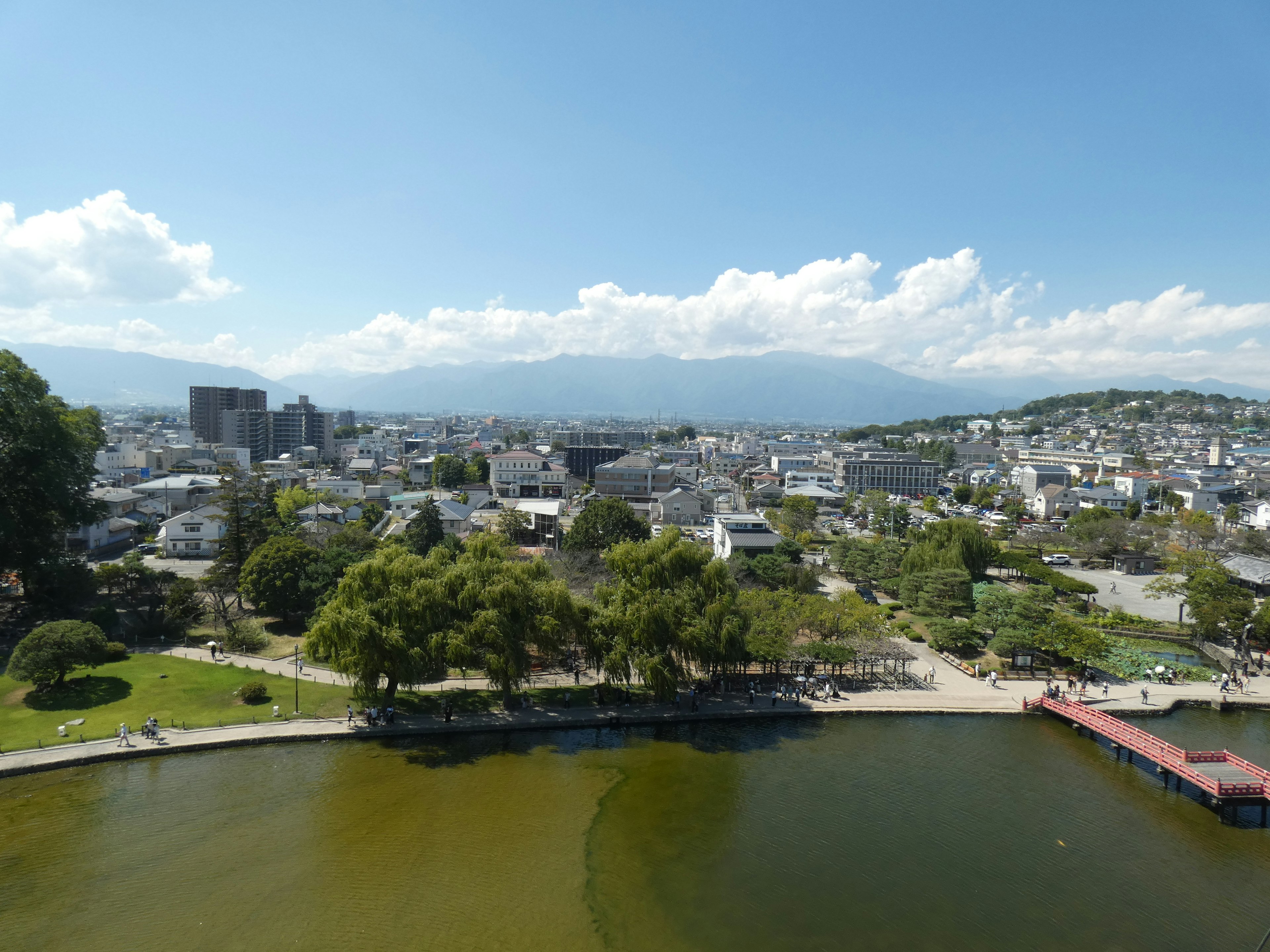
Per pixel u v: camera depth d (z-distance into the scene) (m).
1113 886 37.00
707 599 57.78
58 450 71.31
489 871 36.78
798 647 62.97
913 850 39.69
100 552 110.38
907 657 62.91
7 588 76.81
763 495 182.00
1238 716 58.53
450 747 50.31
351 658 50.47
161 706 52.59
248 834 39.28
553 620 53.81
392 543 68.25
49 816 40.41
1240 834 42.06
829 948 32.00
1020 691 61.94
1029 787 46.88
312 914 33.09
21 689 53.88
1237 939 33.22
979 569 97.44
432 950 31.06
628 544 60.41
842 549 107.12
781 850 39.44
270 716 52.03
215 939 31.36
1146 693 59.97
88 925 32.03
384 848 38.41
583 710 55.66
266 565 72.69
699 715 55.31
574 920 33.28
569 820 41.78
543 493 181.38
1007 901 35.50
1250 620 71.62
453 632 51.88
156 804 41.91
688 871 37.28
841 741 52.88
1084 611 85.56
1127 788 47.03
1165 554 117.06
